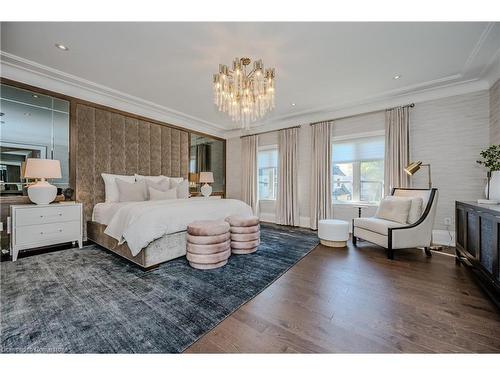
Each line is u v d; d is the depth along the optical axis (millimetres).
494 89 2951
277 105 4176
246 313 1545
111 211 2922
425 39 2271
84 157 3451
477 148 3170
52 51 2492
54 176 2859
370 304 1667
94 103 3586
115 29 2131
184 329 1364
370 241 3037
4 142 2838
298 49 2449
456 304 1662
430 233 2809
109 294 1776
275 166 5531
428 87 3361
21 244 2568
